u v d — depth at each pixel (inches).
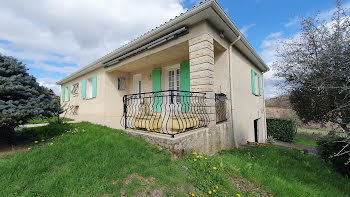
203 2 116.9
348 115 144.6
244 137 208.5
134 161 88.7
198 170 88.1
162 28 150.9
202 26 135.7
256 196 77.1
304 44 169.3
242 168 101.0
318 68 156.1
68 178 68.6
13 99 109.1
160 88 222.4
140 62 218.2
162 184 71.7
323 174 119.3
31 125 199.8
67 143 112.1
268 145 201.8
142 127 137.1
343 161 124.0
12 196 57.5
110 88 261.9
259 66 307.6
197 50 138.1
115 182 70.1
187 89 188.7
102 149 102.7
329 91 149.9
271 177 94.7
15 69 116.2
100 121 225.5
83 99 324.8
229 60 174.4
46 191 60.2
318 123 199.0
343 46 134.0
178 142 100.7
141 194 64.9
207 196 70.0
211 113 133.8
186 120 124.3
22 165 78.0
